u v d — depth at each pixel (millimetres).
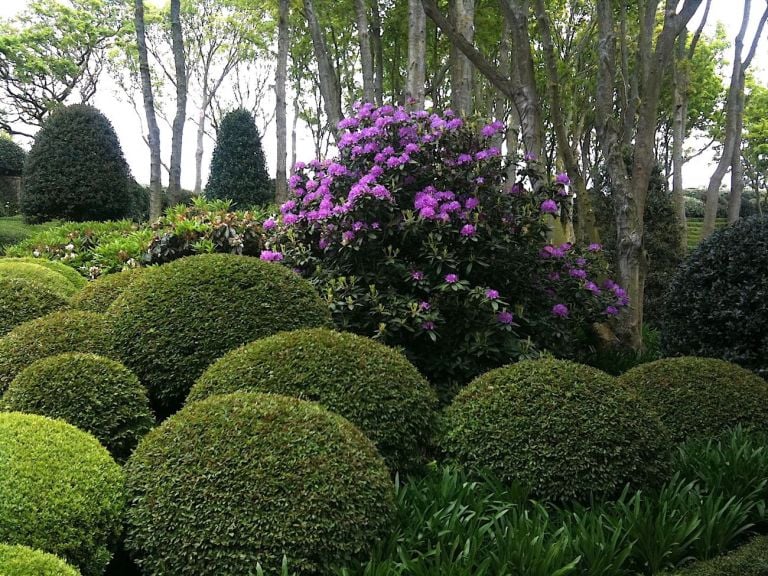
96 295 3848
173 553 1915
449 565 1918
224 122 12438
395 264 4035
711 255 4453
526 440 2588
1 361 2947
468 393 2859
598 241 5941
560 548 2053
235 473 1985
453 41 5523
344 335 2854
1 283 3596
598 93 5789
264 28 18109
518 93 5480
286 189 8703
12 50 19281
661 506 2432
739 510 2498
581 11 12836
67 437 2133
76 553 1857
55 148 11266
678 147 9617
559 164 11758
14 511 1809
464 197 4320
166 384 3008
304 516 1919
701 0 5219
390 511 2119
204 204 7895
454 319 4066
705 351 4371
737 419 3129
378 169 4215
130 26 20594
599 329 5621
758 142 18047
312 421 2168
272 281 3236
